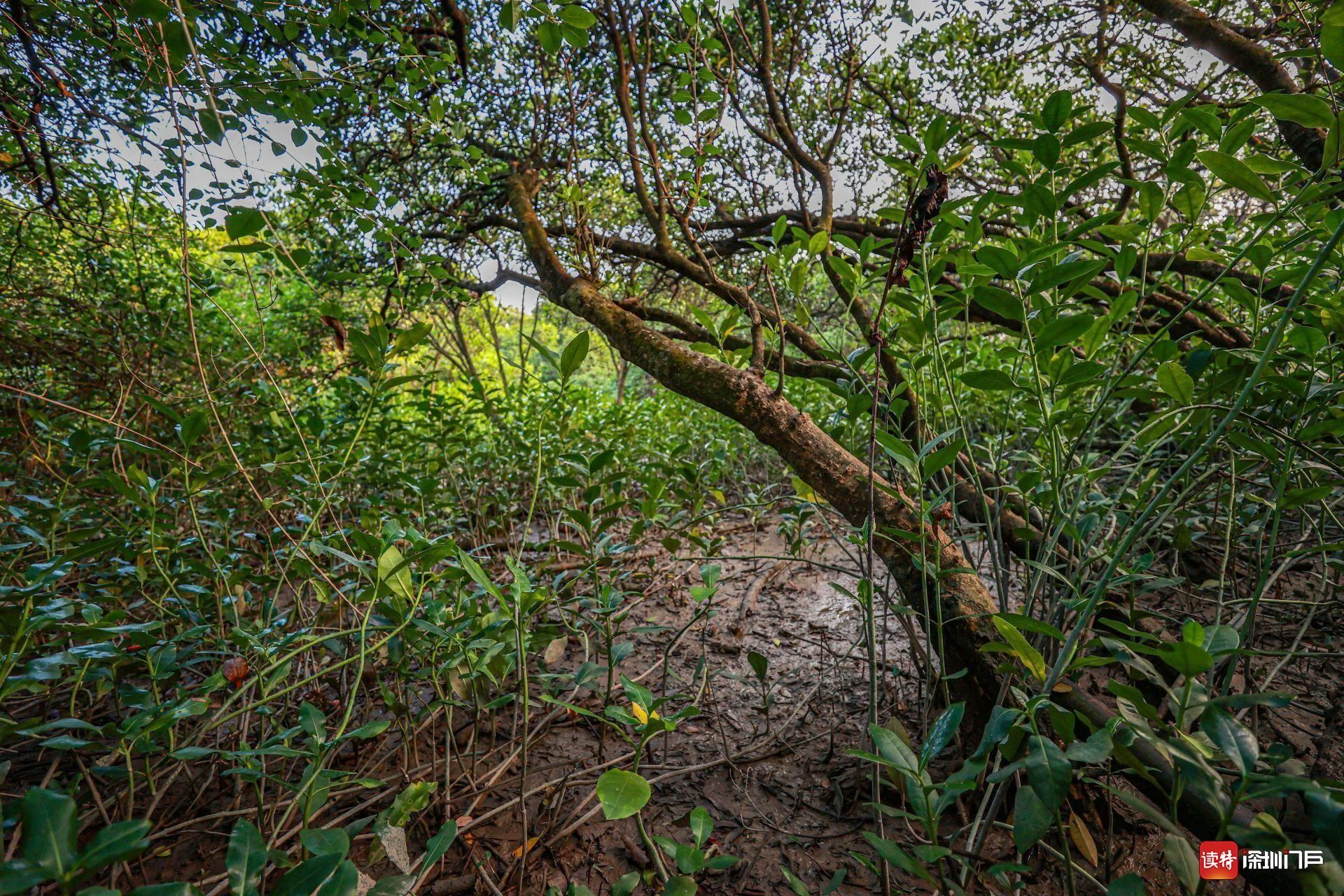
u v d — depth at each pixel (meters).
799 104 3.55
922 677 1.48
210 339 3.63
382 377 1.56
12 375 2.86
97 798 1.26
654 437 4.67
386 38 2.17
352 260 3.90
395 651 1.32
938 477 1.92
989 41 3.04
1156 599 1.94
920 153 1.41
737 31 3.15
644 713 0.95
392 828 0.96
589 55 3.43
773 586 2.81
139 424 2.69
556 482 1.72
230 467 1.46
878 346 1.03
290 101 1.86
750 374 1.75
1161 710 1.42
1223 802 0.64
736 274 4.24
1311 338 1.12
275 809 1.37
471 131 3.78
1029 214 1.24
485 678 1.41
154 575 1.60
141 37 1.42
